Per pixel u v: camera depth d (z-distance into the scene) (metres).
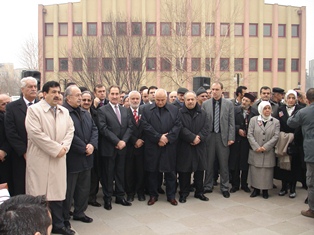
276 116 6.01
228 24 28.53
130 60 22.78
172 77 25.73
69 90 4.36
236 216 4.75
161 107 5.25
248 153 5.96
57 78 28.03
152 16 28.41
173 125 5.21
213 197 5.71
